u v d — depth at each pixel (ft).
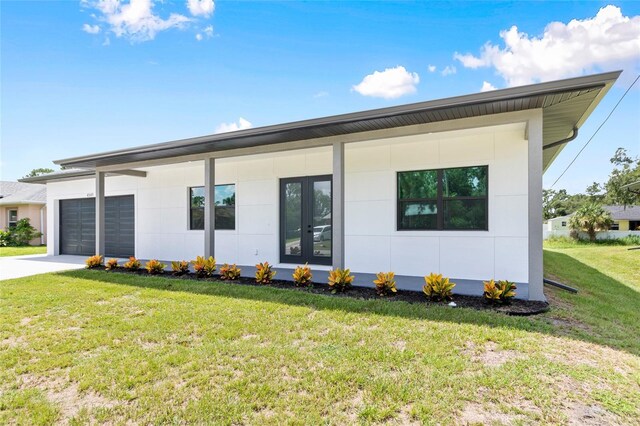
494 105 15.66
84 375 9.87
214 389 9.02
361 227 26.02
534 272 16.48
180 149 24.84
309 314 15.19
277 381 9.36
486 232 22.27
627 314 16.28
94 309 16.49
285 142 22.74
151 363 10.50
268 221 30.25
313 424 7.53
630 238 61.93
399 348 11.30
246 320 14.40
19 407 8.44
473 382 9.05
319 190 28.35
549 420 7.52
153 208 36.63
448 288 16.75
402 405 8.19
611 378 9.25
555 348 11.19
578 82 13.42
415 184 24.61
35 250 51.11
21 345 12.19
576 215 68.18
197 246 34.01
